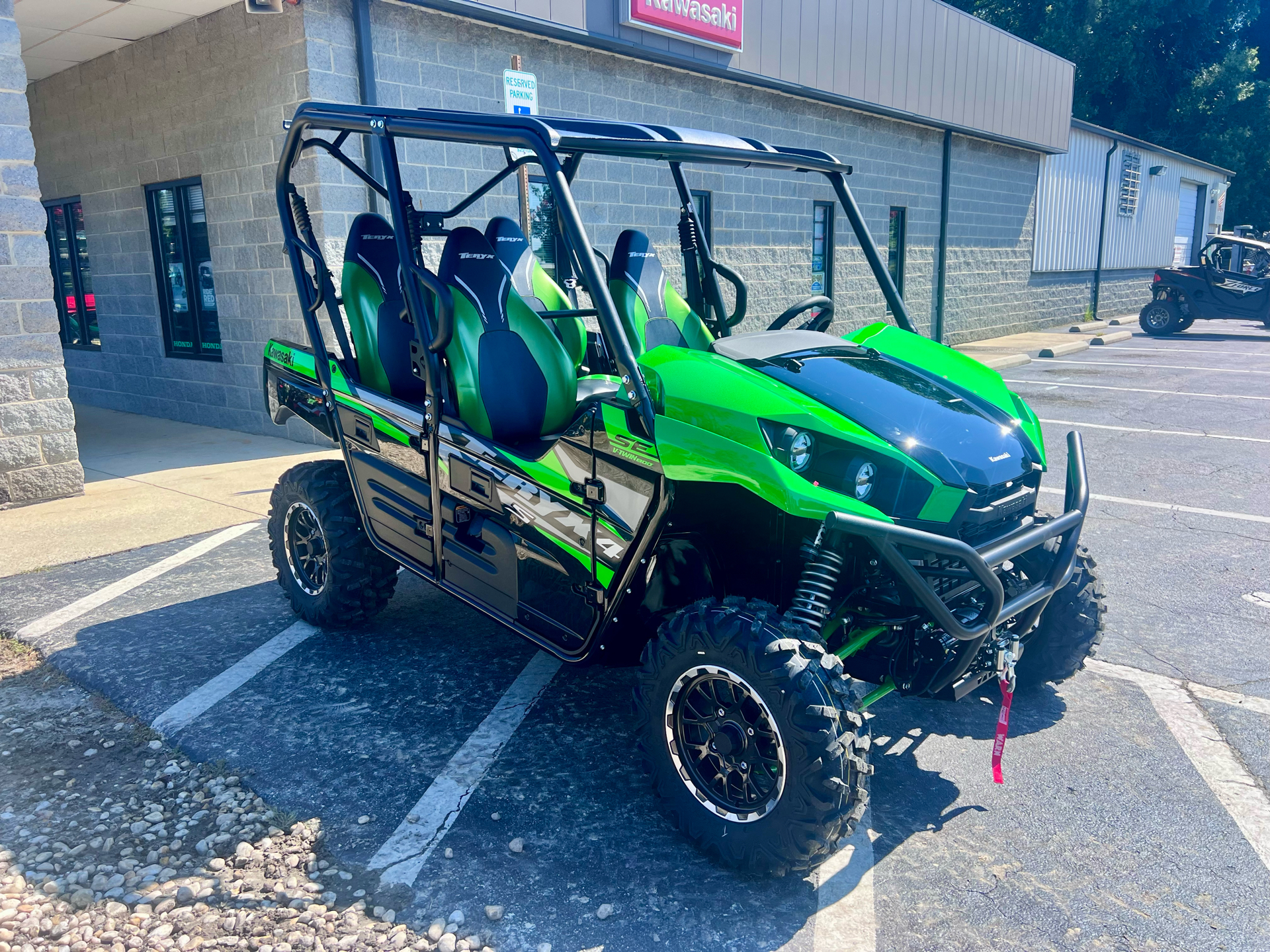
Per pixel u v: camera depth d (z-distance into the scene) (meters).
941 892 2.48
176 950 2.24
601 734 3.31
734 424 2.56
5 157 5.89
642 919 2.37
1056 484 6.61
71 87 9.84
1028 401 10.38
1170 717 3.44
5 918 2.35
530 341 3.45
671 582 3.14
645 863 2.60
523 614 3.22
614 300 3.90
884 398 2.92
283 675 3.74
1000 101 16.30
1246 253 18.06
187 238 9.02
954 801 2.92
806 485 2.46
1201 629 4.20
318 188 7.22
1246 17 37.25
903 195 14.72
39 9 7.64
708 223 10.93
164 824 2.75
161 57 8.51
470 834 2.71
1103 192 21.77
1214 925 2.34
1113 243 23.02
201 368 9.21
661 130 3.04
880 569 2.77
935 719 3.46
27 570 4.95
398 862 2.58
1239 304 17.97
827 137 12.82
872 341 3.56
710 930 2.33
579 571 2.96
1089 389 11.27
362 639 4.12
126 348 10.24
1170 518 5.84
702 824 2.59
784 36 11.20
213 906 2.40
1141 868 2.57
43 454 6.29
